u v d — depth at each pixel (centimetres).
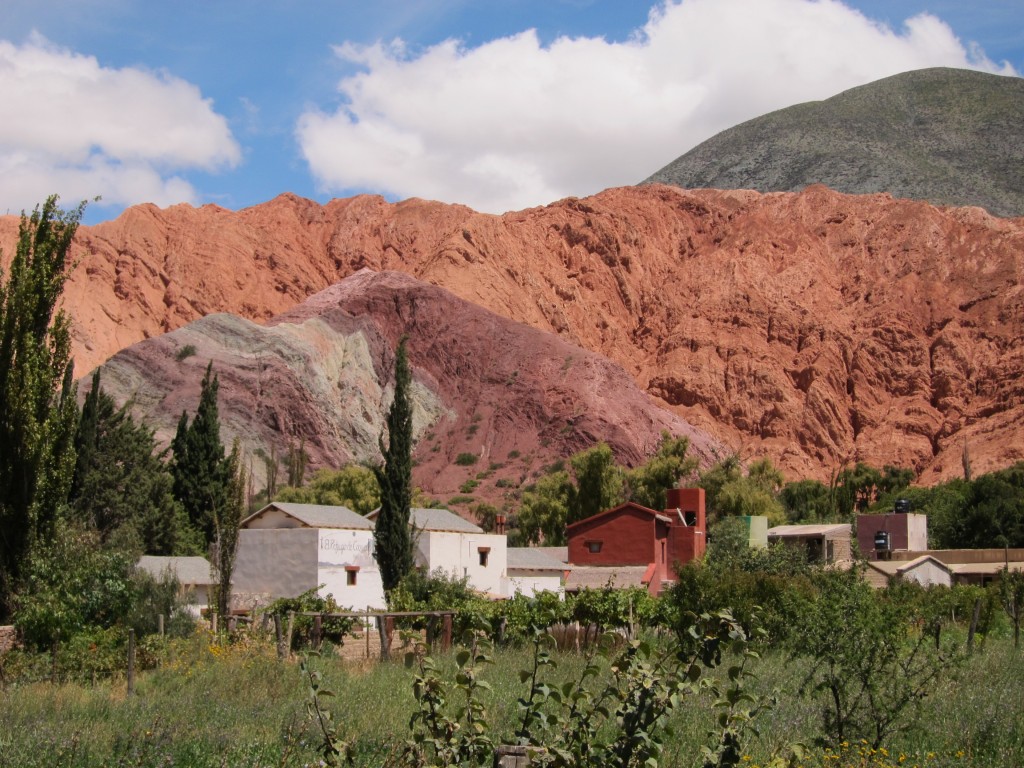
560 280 18838
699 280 19162
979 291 18112
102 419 5791
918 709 1562
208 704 1895
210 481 6184
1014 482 9388
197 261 18375
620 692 1045
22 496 2836
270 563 4441
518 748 1002
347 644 3241
